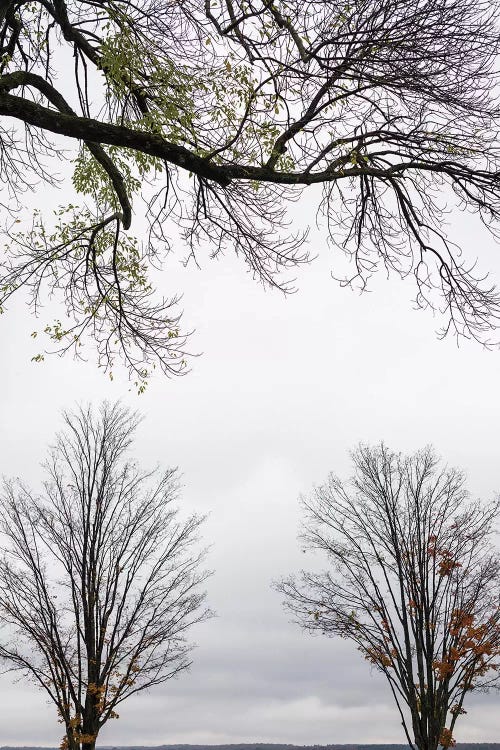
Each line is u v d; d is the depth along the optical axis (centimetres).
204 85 795
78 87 1027
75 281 1207
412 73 740
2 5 745
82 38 908
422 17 714
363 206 998
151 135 727
